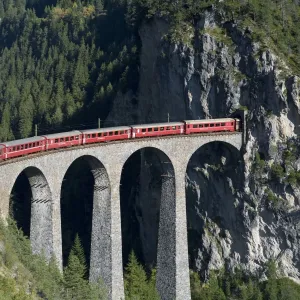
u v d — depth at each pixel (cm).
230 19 15725
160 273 14388
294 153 15075
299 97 14912
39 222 12388
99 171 13175
